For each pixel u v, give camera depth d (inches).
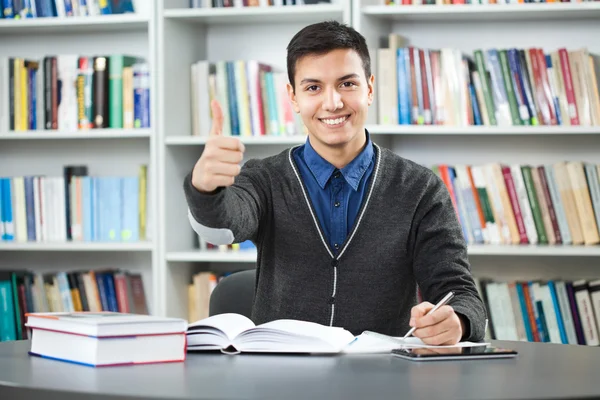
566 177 133.4
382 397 46.4
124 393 47.1
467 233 135.6
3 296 146.5
